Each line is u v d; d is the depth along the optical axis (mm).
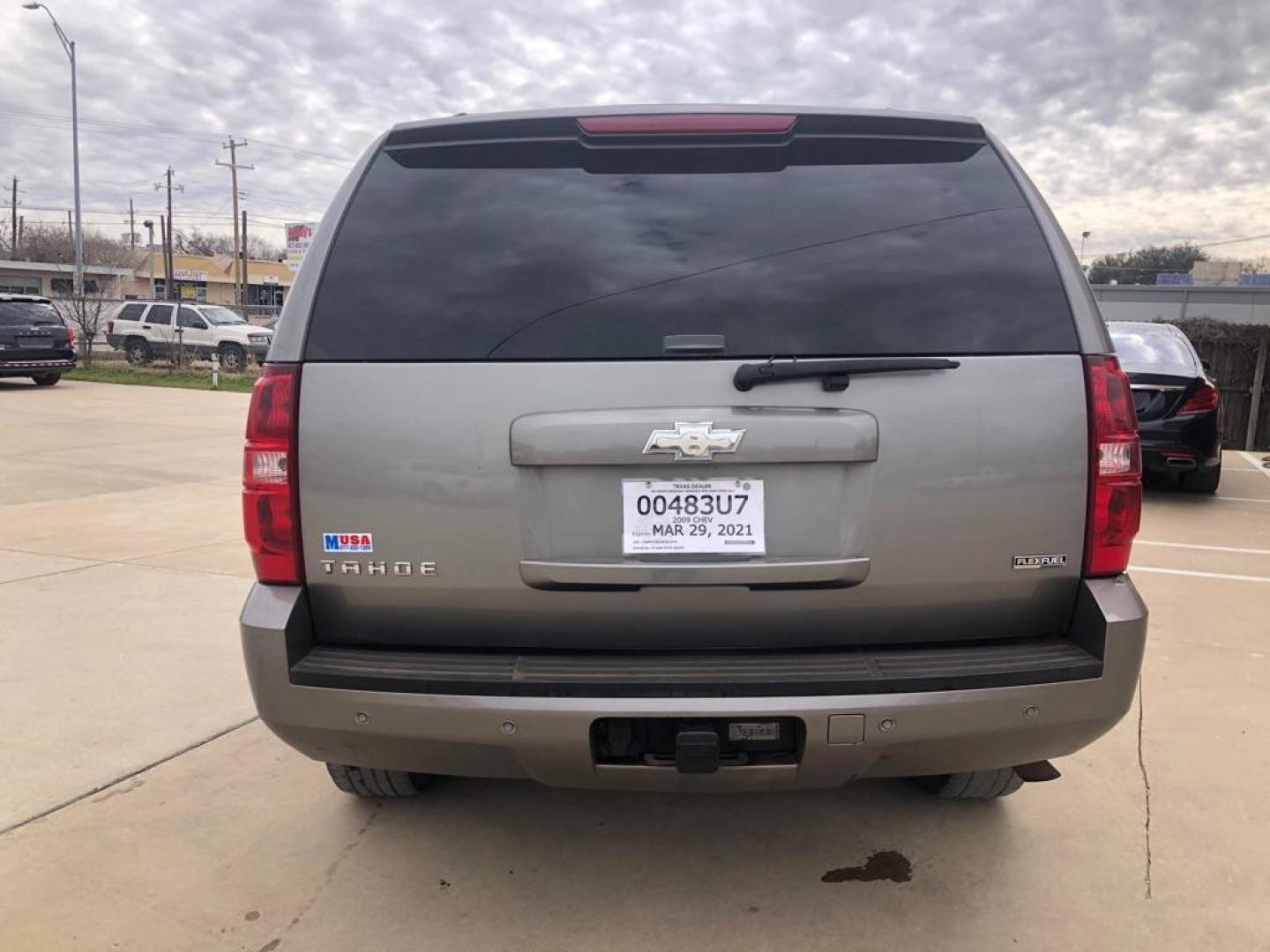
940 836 2904
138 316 26688
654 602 2139
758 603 2143
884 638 2199
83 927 2455
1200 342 14773
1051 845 2850
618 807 3084
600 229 2240
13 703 3846
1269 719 3742
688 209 2260
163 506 8031
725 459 2072
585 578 2107
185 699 3908
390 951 2369
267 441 2154
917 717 2053
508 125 2365
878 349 2109
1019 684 2074
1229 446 14859
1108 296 31750
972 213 2266
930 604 2168
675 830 2941
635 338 2123
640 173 2318
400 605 2184
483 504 2115
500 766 2170
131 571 5883
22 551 6402
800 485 2113
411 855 2799
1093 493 2146
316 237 2275
